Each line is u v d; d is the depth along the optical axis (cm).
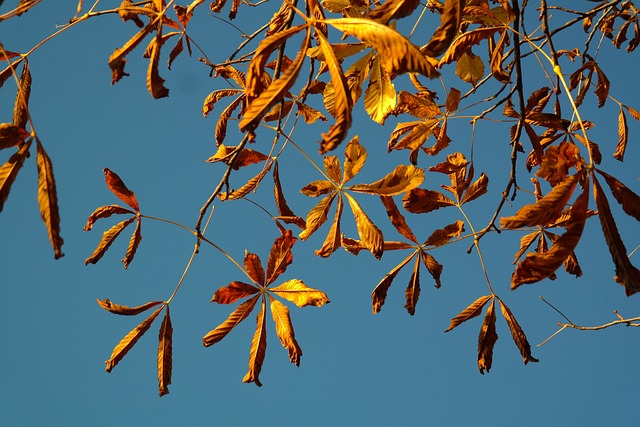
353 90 306
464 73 314
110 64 292
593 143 325
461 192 321
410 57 275
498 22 308
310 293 312
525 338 316
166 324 316
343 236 319
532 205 283
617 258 284
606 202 284
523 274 285
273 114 324
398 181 311
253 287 313
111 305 314
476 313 318
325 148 275
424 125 321
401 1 279
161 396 314
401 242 320
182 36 321
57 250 280
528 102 323
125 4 301
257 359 312
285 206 323
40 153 282
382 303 320
